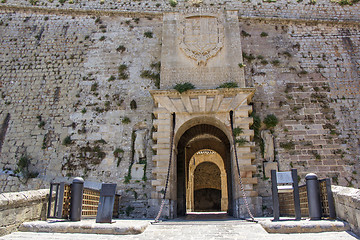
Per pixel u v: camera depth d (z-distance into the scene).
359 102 19.30
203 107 17.06
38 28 22.30
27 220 9.29
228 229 9.15
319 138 18.36
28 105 19.94
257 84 19.83
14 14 22.91
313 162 17.83
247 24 21.75
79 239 7.70
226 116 17.00
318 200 9.60
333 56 20.67
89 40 21.66
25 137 19.09
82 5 22.83
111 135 18.94
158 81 20.06
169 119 17.00
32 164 18.44
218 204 40.09
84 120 19.38
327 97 19.42
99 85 20.25
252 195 15.45
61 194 10.15
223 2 22.73
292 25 21.77
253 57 20.59
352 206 7.83
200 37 19.05
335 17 22.20
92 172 18.09
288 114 18.98
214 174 40.41
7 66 21.09
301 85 19.77
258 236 7.85
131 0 22.86
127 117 19.31
